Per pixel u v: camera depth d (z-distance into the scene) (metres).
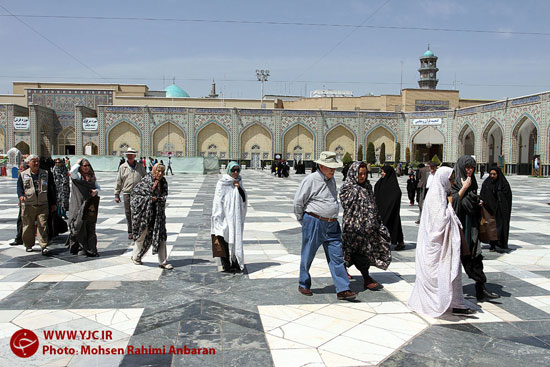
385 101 37.78
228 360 2.66
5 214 8.50
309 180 3.81
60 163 6.50
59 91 36.09
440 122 34.34
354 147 36.28
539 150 24.67
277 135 35.44
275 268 4.74
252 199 11.86
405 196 13.50
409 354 2.77
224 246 4.54
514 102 26.64
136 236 4.73
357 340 2.96
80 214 5.13
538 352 2.82
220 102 37.81
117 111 34.09
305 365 2.61
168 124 34.72
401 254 5.48
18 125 33.28
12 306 3.55
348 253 4.07
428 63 43.44
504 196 5.63
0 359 2.66
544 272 4.68
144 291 3.95
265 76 38.28
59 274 4.48
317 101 40.22
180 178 21.86
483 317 3.41
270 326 3.18
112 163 27.33
